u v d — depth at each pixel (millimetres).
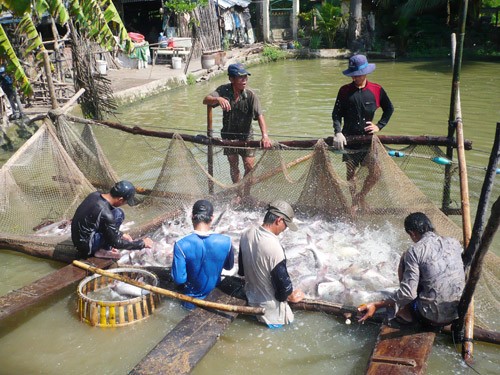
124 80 17172
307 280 5055
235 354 4301
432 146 5871
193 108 14711
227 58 23078
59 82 12820
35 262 5953
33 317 4863
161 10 23094
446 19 25391
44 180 7328
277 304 4609
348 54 25219
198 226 4855
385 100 6285
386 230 6109
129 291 5012
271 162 6551
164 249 5812
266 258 4484
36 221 6902
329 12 26172
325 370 4105
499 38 23797
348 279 5062
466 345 4133
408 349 3963
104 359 4277
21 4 6156
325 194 6430
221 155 7535
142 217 7102
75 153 7934
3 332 4648
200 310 4645
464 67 20125
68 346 4445
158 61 21766
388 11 25859
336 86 17297
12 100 10969
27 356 4332
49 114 7863
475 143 9945
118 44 7949
